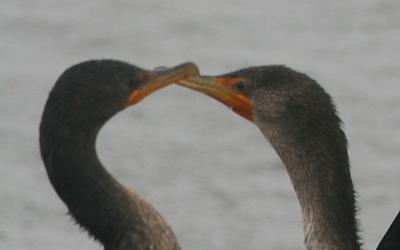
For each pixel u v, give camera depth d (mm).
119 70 8781
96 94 8648
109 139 20672
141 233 8586
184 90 22859
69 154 8586
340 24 28359
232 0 30141
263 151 20328
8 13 28094
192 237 17203
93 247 16625
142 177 19281
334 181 9656
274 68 9711
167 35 27516
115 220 8578
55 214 17500
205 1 30125
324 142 9656
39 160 19422
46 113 8609
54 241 16688
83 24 27688
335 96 22781
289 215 17875
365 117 21672
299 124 9656
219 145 20562
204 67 25531
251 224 17594
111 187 8625
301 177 9711
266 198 18391
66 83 8633
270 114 9672
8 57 24969
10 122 20938
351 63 25125
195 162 19891
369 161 19547
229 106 9758
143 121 21531
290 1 30078
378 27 27938
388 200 17938
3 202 17734
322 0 30047
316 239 9680
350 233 9664
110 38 27031
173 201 18406
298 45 26719
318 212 9688
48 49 25953
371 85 23531
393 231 9438
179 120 21672
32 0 29109
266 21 28797
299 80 9664
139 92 8859
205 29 28047
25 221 17266
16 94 22391
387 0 29484
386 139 20531
